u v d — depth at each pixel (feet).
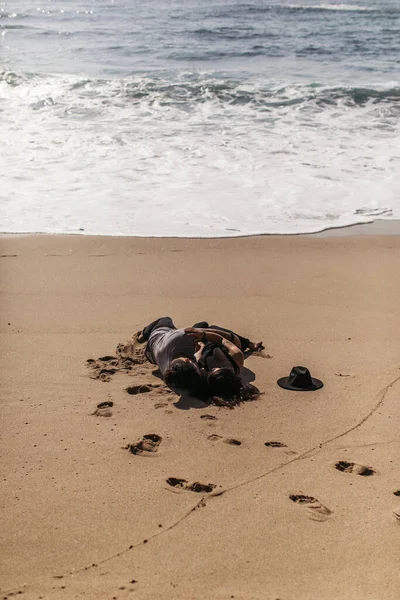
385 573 9.59
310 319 19.21
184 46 69.67
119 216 28.19
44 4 114.01
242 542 10.19
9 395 14.65
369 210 29.50
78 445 12.83
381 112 45.32
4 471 11.94
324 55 65.36
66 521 10.61
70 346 17.21
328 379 15.75
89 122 42.45
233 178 32.91
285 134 40.29
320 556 9.93
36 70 57.72
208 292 21.16
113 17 94.32
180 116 44.01
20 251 24.48
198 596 8.96
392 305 20.30
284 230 27.17
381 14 97.96
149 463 12.32
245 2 113.50
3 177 32.50
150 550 9.96
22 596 8.86
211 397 14.80
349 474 12.11
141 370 16.11
